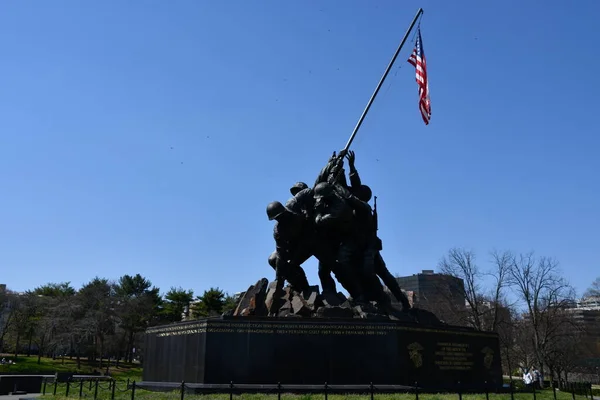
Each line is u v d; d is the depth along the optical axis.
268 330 18.48
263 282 22.34
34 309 92.94
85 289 90.44
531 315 61.91
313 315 20.53
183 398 14.87
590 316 84.56
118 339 89.50
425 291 71.94
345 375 18.22
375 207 23.45
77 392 19.78
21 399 18.73
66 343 83.31
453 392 19.03
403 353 18.70
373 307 20.50
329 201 21.86
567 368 76.44
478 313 62.75
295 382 18.03
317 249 21.89
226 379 17.91
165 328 20.83
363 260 21.91
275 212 21.22
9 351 109.44
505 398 17.89
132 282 100.69
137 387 20.09
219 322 18.44
